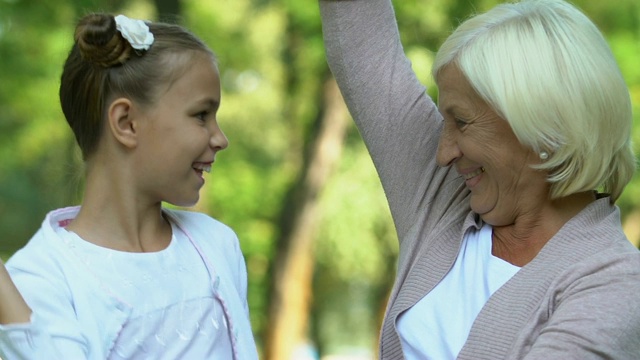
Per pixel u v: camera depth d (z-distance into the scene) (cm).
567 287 210
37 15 962
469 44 221
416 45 1005
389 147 250
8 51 1039
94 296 224
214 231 257
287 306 1045
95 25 231
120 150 235
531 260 225
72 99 239
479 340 216
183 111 235
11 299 206
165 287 235
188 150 235
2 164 1382
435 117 251
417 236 243
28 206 1597
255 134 1310
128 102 232
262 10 1152
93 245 231
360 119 253
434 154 248
